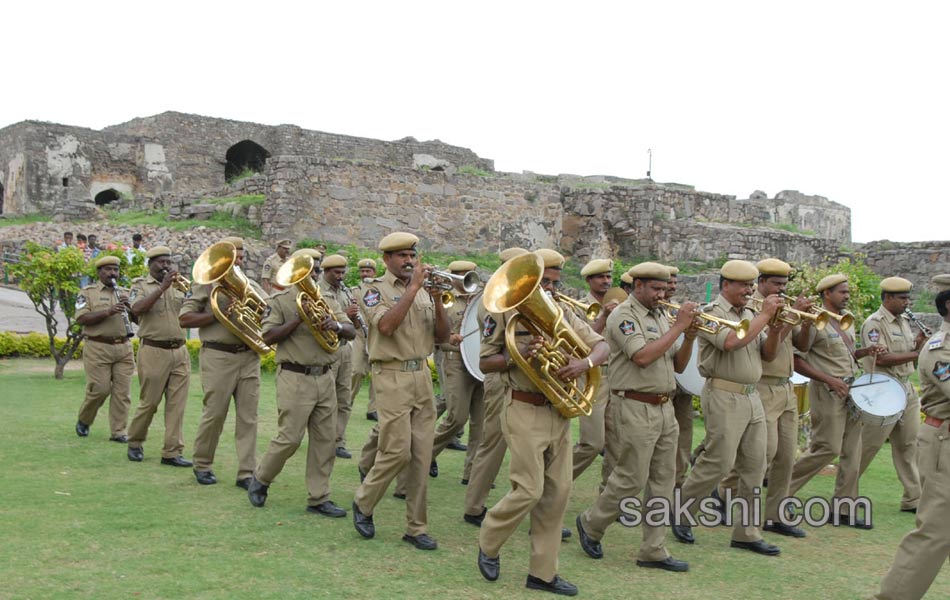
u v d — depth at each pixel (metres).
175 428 8.74
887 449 11.43
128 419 10.96
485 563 5.96
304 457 9.52
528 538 7.12
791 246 27.16
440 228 25.17
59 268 13.21
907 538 5.59
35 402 11.73
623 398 6.61
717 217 28.80
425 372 6.73
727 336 6.84
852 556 7.02
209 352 8.00
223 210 24.92
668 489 6.72
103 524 6.62
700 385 8.59
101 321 9.59
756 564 6.71
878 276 24.30
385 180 24.38
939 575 6.70
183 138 34.97
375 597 5.46
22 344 15.66
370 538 6.69
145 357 8.65
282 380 7.24
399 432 6.54
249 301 7.99
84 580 5.45
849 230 38.66
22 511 6.85
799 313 7.04
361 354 11.78
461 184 25.50
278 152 35.38
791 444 7.69
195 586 5.45
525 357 5.75
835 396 8.09
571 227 27.52
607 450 7.26
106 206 31.22
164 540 6.33
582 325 6.19
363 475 8.34
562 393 5.76
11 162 33.75
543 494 5.88
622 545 7.13
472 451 8.91
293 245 23.02
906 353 8.38
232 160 37.22
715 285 23.42
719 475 7.07
